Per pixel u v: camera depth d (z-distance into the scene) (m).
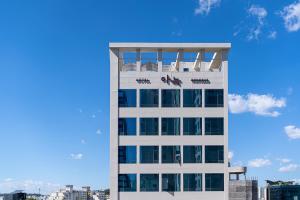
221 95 68.25
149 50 70.00
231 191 78.62
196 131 67.69
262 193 100.88
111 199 66.19
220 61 71.25
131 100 67.94
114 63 68.31
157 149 67.25
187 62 74.69
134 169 66.81
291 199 89.50
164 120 67.69
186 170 66.94
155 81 68.31
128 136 67.38
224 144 67.50
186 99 68.06
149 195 66.50
